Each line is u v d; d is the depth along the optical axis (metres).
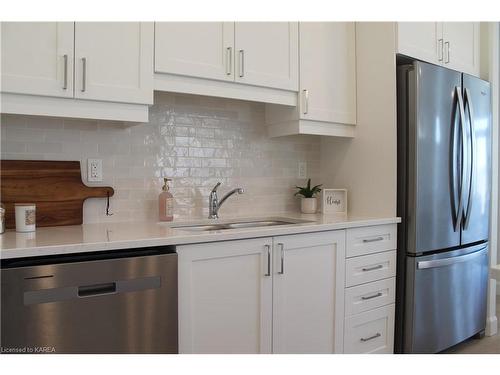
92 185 1.96
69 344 1.27
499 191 3.49
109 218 2.01
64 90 1.55
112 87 1.65
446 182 2.36
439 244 2.34
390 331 2.25
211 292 1.59
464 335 2.53
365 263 2.13
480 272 2.65
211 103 2.34
